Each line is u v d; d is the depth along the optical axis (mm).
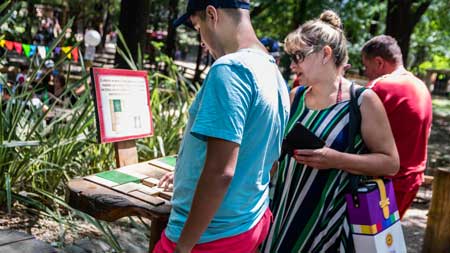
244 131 1354
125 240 2932
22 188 3059
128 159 2502
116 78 2443
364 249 1881
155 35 22484
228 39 1436
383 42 2680
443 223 3174
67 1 20031
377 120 1923
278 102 1468
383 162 1903
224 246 1432
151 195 1861
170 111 4172
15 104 3070
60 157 3135
